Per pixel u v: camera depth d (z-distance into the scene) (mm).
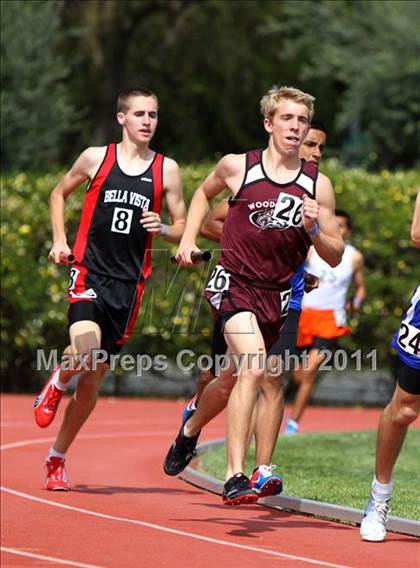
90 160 25609
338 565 19391
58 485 26734
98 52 99688
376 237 55656
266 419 24484
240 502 21234
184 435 25703
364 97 89375
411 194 56156
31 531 21625
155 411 49875
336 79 102188
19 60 80250
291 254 22562
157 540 21094
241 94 108750
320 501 24984
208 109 109938
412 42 86375
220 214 24484
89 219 25547
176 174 25828
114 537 21266
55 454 26797
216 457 32438
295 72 107938
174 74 107875
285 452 33812
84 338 25078
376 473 21609
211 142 111500
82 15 97938
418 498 25578
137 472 31219
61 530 21797
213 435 42219
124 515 23703
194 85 108625
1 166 80625
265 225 22297
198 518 23641
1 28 80438
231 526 22797
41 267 55312
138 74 107438
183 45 106375
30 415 45719
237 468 21438
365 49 89688
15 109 80000
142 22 105375
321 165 57281
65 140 100312
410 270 55812
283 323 23281
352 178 56500
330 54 89375
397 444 21297
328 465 31344
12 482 27922
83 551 19938
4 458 32906
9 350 56344
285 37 105875
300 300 25062
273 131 22359
